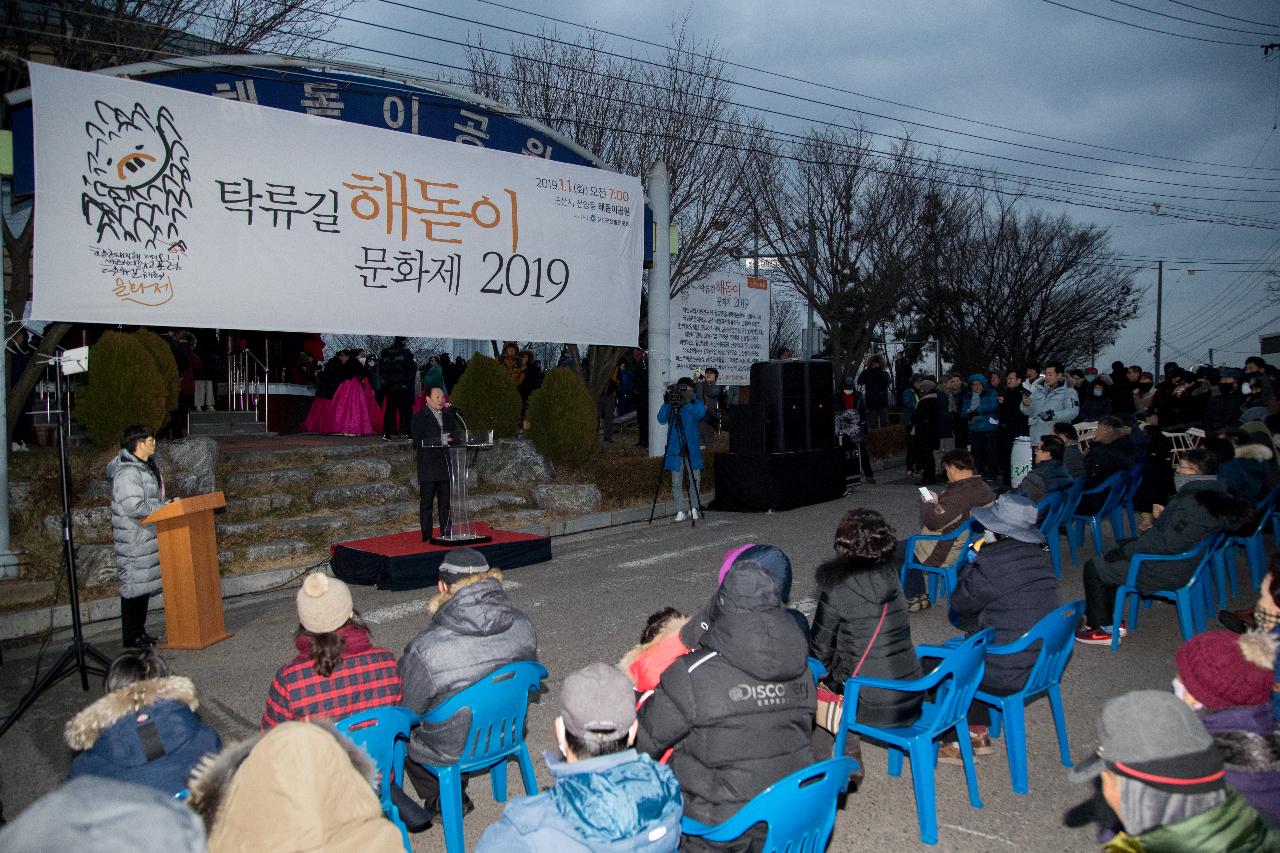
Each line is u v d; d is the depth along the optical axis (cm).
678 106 1709
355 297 1105
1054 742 519
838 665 445
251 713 578
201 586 720
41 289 887
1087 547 1016
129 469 696
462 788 438
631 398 2011
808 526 1168
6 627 757
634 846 250
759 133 1917
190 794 259
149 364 1039
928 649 450
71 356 621
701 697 317
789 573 458
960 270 3058
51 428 1166
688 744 323
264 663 677
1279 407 1072
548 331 1277
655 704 325
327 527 1038
